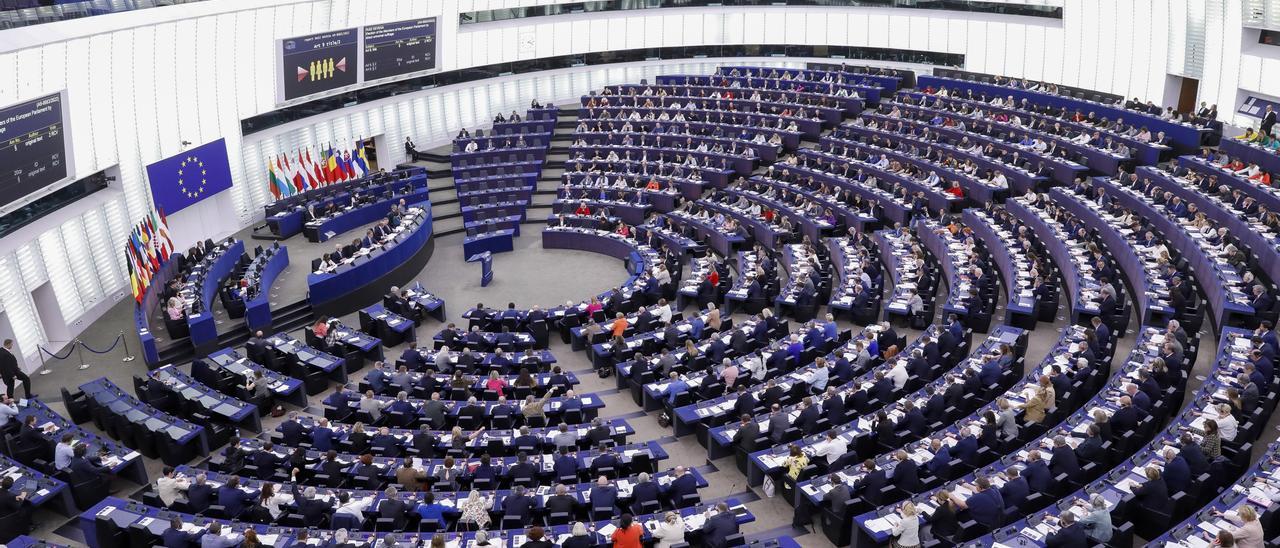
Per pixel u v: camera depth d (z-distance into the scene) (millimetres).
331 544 17219
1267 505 16125
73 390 28250
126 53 34219
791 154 45188
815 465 19625
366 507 18625
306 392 27125
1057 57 47250
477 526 18141
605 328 29438
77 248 32719
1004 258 30906
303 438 22438
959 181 37594
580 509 18672
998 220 33750
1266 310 24438
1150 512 16703
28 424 22484
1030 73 48625
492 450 21203
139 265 31531
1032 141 39562
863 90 48875
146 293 31797
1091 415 20078
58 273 31750
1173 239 30141
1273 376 21094
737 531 17062
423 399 24797
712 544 16969
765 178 41594
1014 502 17141
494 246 40438
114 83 33812
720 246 37750
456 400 24469
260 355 27781
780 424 20875
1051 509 16672
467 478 19703
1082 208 33344
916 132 43844
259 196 43125
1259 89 37844
